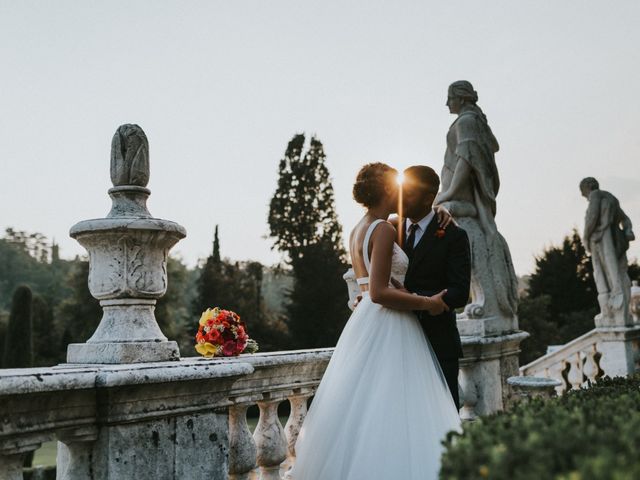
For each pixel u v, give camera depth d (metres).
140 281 3.10
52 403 2.54
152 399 2.92
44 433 2.56
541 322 30.02
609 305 9.62
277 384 4.03
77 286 42.84
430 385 3.48
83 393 2.65
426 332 3.86
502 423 1.92
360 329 3.63
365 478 3.19
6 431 2.38
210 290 39.75
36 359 39.12
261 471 4.05
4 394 2.27
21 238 92.12
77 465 2.80
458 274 3.80
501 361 6.40
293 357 4.07
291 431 4.33
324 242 37.56
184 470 3.08
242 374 3.31
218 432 3.29
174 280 47.53
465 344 5.71
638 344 10.07
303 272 36.28
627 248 9.79
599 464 1.25
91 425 2.75
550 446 1.50
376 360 3.48
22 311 28.81
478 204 6.58
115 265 3.08
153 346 3.12
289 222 39.56
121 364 2.93
